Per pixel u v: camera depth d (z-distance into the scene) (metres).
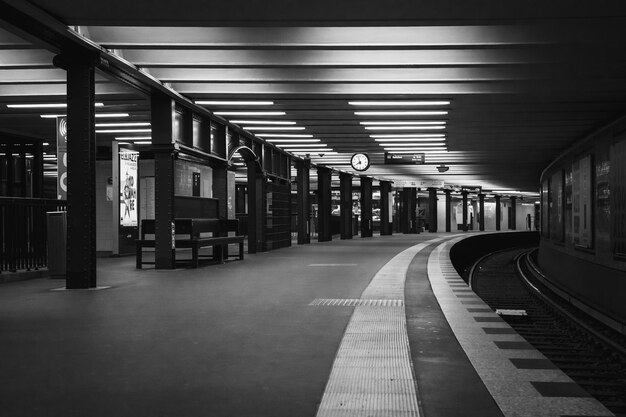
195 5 8.99
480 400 4.09
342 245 28.86
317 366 5.08
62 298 9.66
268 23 9.45
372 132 21.25
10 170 22.94
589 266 17.25
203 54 11.86
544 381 4.54
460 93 14.34
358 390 4.34
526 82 13.98
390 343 5.98
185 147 15.34
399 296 9.58
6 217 12.87
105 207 23.27
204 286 11.23
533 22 9.29
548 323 14.16
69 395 4.29
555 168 25.69
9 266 12.89
